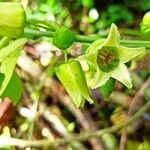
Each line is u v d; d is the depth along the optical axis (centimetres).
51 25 15
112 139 28
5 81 15
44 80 28
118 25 36
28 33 15
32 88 29
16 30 14
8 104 23
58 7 35
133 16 36
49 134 29
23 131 27
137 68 29
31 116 27
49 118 29
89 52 15
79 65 16
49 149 28
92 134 24
